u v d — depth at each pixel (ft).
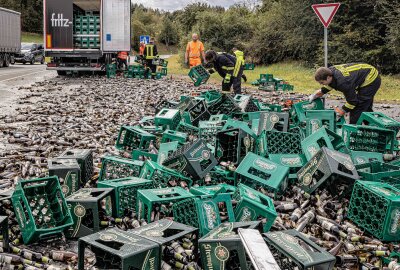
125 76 85.10
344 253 13.85
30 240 13.94
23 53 143.13
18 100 49.08
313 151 19.19
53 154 25.16
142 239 11.81
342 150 19.75
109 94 54.95
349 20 109.50
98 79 78.74
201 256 11.71
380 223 14.53
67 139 28.58
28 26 302.45
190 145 18.92
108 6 78.69
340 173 16.55
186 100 29.37
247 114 26.71
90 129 32.04
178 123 27.04
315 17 113.09
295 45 120.37
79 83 70.54
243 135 20.11
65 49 78.59
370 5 104.27
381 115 23.17
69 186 16.70
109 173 19.20
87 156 19.56
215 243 11.50
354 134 21.91
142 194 15.01
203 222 13.74
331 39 112.57
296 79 93.20
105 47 79.46
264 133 20.13
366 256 13.67
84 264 12.72
